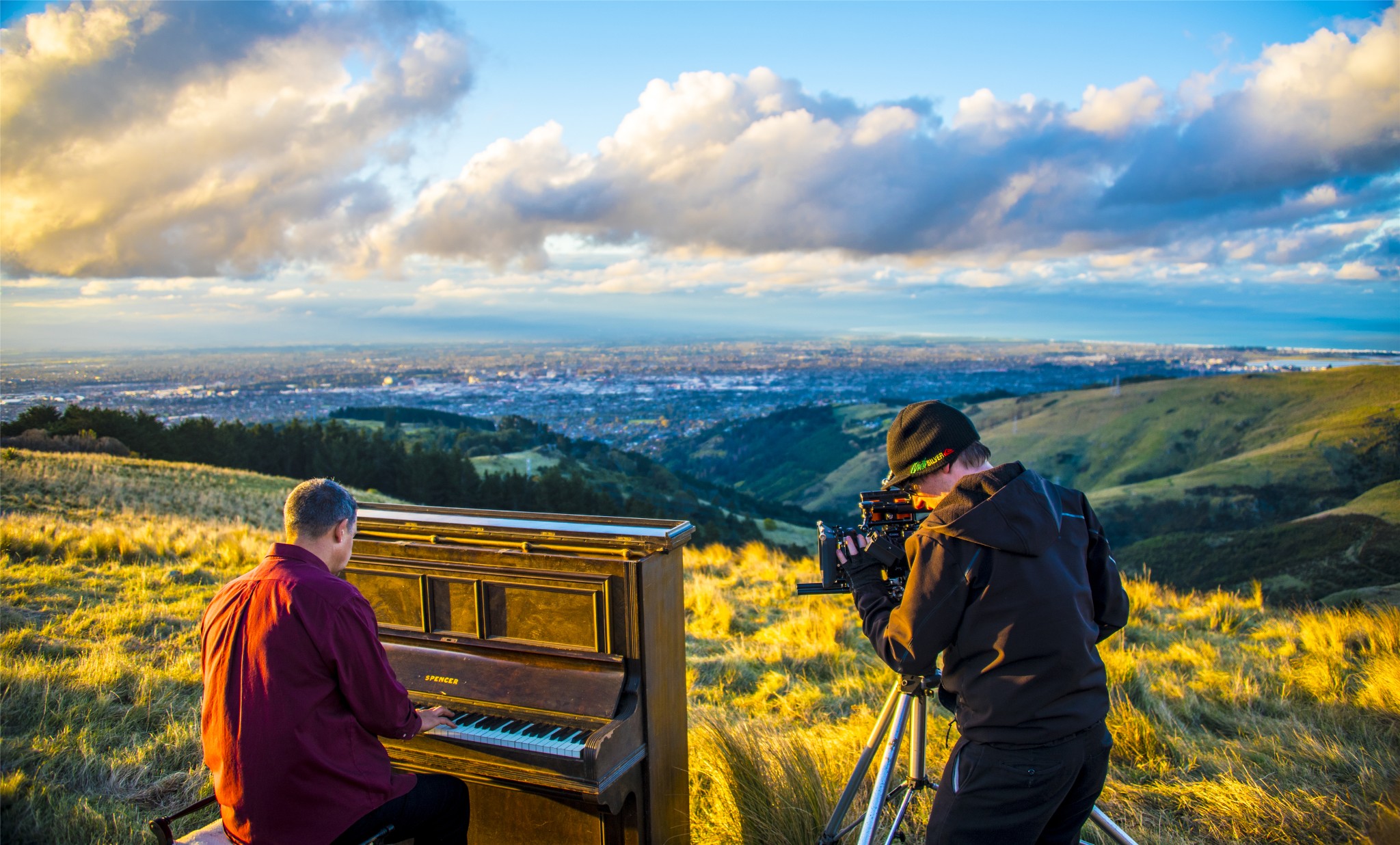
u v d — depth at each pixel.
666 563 2.44
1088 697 1.75
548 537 2.44
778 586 8.99
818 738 3.81
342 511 2.15
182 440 54.41
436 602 2.57
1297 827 2.97
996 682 1.74
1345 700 4.44
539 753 2.16
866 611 1.98
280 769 1.91
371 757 2.06
